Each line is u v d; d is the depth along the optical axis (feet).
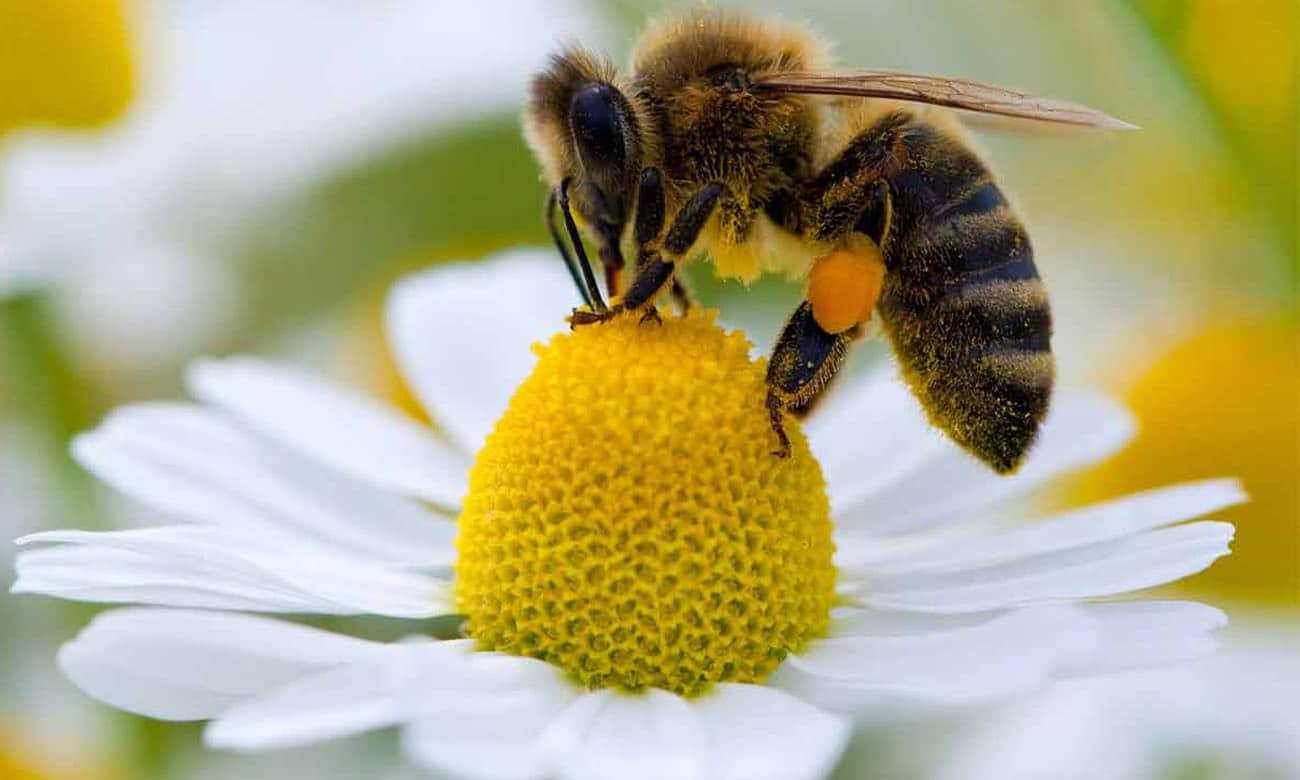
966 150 0.31
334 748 0.34
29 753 0.33
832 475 0.33
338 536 0.31
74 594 0.28
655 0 0.36
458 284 0.35
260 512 0.31
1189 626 0.28
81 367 0.36
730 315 0.37
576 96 0.30
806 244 0.31
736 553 0.30
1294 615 0.34
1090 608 0.29
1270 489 0.35
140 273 0.37
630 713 0.29
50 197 0.38
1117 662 0.28
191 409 0.32
